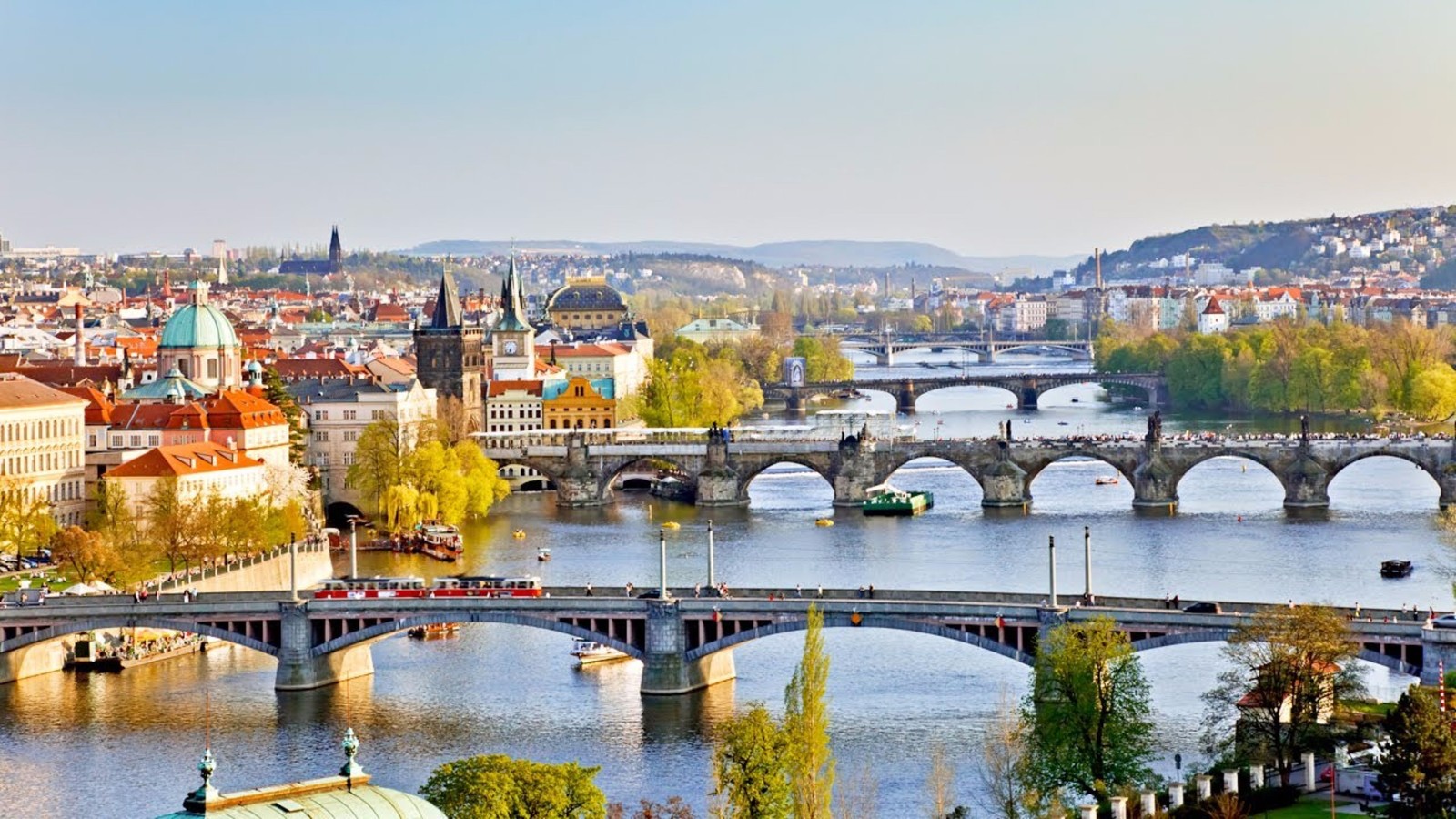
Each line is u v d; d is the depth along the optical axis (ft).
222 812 569.64
